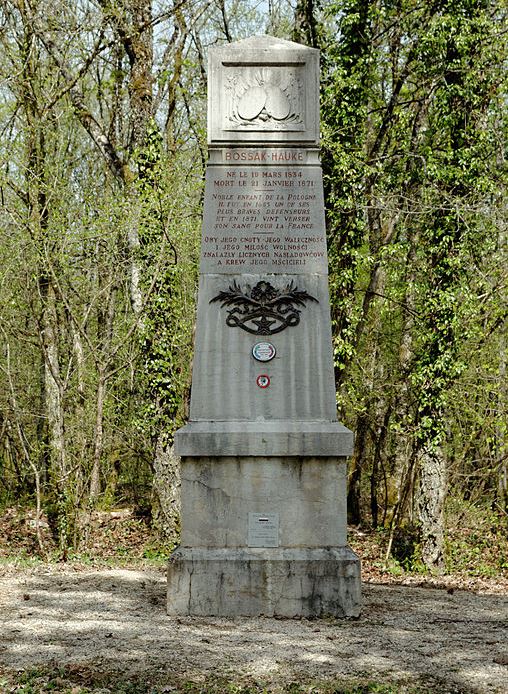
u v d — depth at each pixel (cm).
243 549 831
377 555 1859
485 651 707
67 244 1463
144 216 1488
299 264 879
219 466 840
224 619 803
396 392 1959
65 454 1545
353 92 1725
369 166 1747
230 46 889
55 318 1606
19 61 1622
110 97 2289
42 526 1858
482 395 1750
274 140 886
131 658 666
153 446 1692
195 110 1892
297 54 890
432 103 1838
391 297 1781
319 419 859
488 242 1697
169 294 1603
